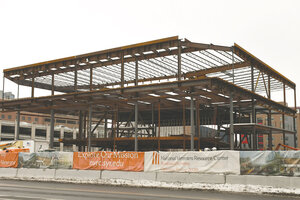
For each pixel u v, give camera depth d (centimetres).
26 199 1205
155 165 1795
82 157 2048
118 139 4069
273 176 1462
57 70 4447
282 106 4366
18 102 4566
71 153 2098
